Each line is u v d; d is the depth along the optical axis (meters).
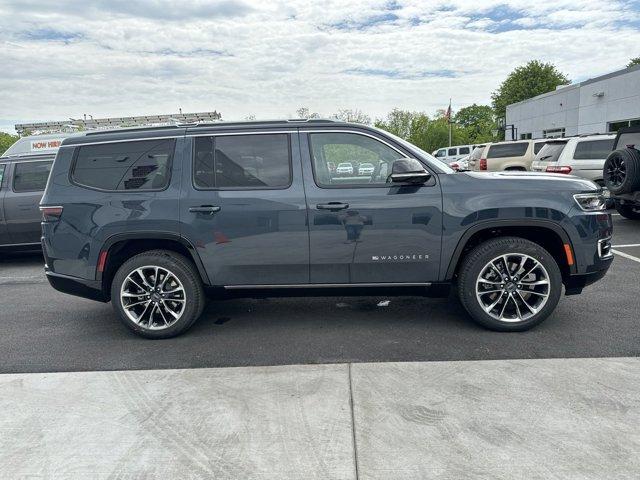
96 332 4.85
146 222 4.37
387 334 4.49
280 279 4.43
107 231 4.41
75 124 14.25
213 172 4.39
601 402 3.13
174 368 3.90
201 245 4.37
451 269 4.34
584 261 4.27
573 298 5.36
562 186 4.27
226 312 5.30
